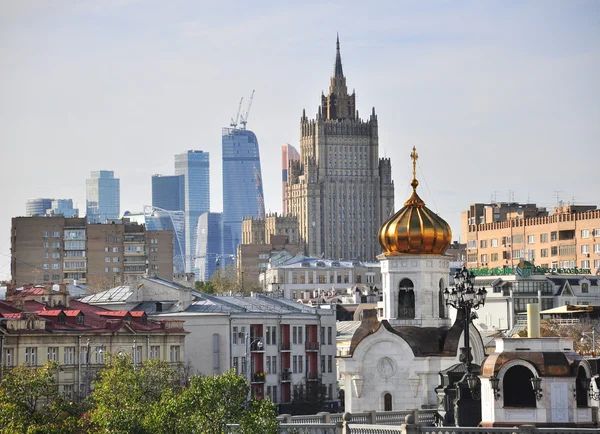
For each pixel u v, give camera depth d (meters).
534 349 170.50
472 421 180.50
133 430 194.12
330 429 174.75
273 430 175.25
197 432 179.75
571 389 168.75
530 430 153.12
